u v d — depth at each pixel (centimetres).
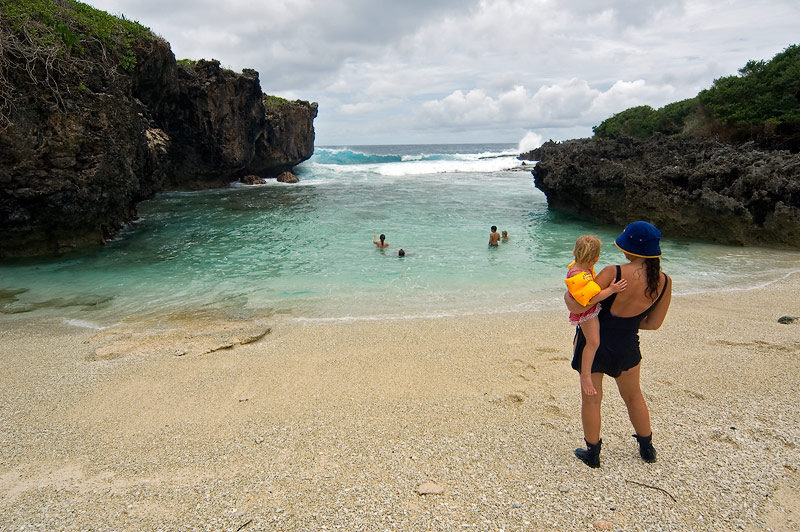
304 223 1922
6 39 1163
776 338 694
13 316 900
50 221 1345
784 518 305
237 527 321
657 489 342
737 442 402
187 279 1154
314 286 1091
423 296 1009
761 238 1500
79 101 1340
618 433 426
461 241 1577
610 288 321
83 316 900
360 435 450
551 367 625
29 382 608
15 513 349
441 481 366
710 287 1035
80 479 395
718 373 564
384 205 2434
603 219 1919
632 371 351
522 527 309
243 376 617
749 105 2302
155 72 2175
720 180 1614
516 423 462
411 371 623
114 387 589
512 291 1039
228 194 2955
